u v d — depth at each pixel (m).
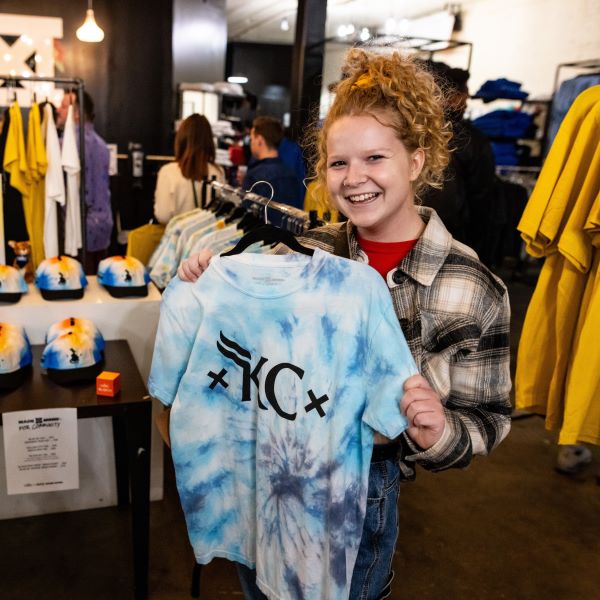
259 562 1.19
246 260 1.09
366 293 1.03
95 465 2.31
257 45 13.45
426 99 0.99
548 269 2.06
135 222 6.10
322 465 1.09
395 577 2.10
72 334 1.84
